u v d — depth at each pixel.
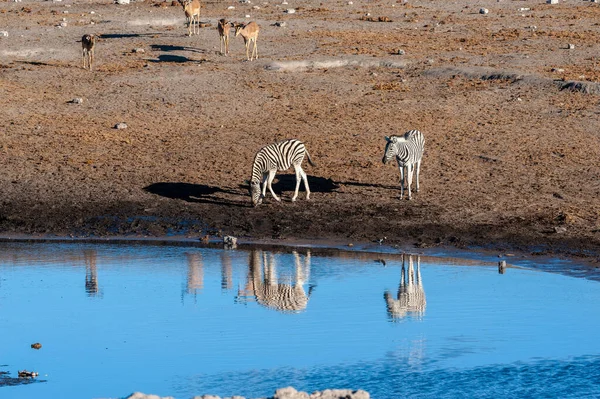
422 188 39.81
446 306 26.33
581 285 28.45
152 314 26.00
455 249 33.12
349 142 46.75
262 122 50.53
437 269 30.64
